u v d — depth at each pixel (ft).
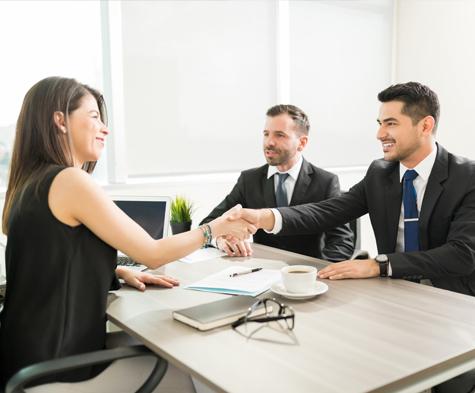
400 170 6.48
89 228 4.32
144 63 11.06
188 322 4.07
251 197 8.36
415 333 3.78
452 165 6.03
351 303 4.51
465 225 5.52
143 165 11.26
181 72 11.59
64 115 4.54
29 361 3.91
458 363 3.42
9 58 9.55
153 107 11.27
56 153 4.50
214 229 5.44
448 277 5.76
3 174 9.64
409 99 6.11
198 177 12.04
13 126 9.70
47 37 9.91
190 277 5.59
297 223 6.61
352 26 14.61
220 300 4.52
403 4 15.34
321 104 14.21
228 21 12.17
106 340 4.78
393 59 15.69
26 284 4.10
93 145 4.80
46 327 3.98
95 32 10.48
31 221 4.12
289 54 13.34
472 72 13.60
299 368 3.22
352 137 15.02
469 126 13.80
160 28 11.18
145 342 3.80
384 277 5.33
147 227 6.59
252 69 12.71
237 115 12.56
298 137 8.09
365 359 3.34
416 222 6.15
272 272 5.56
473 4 13.42
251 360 3.37
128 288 5.23
